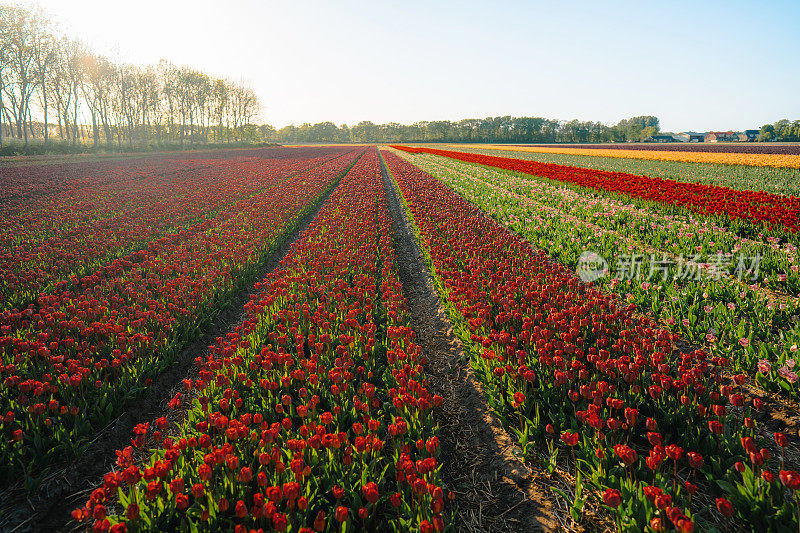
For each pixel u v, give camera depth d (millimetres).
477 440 4438
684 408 4008
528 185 21625
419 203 16859
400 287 7809
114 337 5918
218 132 120562
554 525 3348
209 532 3096
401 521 3107
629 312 6008
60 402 4809
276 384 4500
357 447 3375
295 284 8008
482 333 5797
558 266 8023
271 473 3543
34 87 58719
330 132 191625
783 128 124875
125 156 57469
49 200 19031
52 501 3787
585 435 3920
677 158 43219
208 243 11289
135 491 3104
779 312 6184
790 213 10258
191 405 5113
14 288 7781
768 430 4168
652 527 2777
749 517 3084
